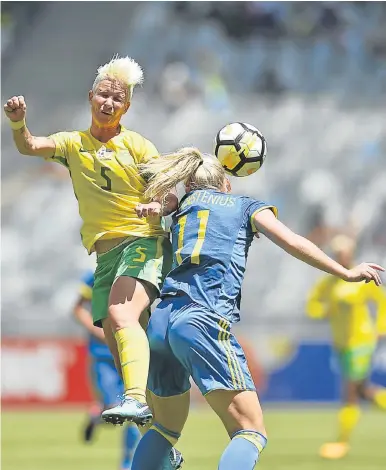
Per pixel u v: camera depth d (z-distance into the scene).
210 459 37.25
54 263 76.25
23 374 65.62
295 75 86.75
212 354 19.48
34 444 43.78
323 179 79.38
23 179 79.69
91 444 43.97
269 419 56.00
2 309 73.44
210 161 21.55
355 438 46.91
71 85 85.50
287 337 67.44
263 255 75.75
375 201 78.75
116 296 21.28
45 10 88.56
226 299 19.95
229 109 83.69
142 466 20.95
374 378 66.25
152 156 22.47
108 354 34.75
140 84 23.02
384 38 88.75
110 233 22.17
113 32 88.50
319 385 66.75
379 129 82.38
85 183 22.25
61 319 73.56
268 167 79.69
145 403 19.86
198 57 87.06
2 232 77.19
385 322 44.28
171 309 20.08
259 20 89.25
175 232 20.83
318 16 89.25
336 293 43.59
